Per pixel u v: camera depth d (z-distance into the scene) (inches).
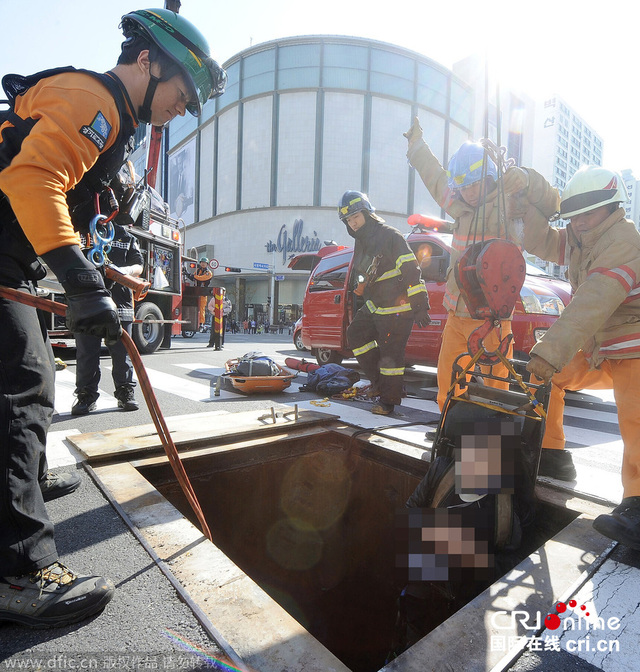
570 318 65.7
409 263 140.1
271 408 126.6
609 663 43.2
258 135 1903.3
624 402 70.1
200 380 218.5
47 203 44.5
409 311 142.3
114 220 97.0
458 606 70.8
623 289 65.7
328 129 1817.2
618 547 64.4
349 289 246.7
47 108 46.0
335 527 123.1
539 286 198.5
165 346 372.5
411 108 1886.1
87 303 46.3
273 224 1879.9
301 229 1840.6
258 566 114.4
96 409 144.9
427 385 235.1
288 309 1903.3
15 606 45.4
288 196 1857.8
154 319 330.0
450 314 109.3
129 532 65.1
